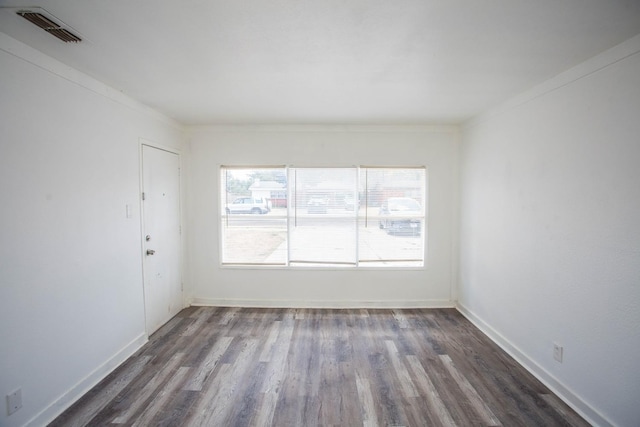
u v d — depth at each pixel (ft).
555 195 7.09
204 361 8.36
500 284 9.29
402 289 12.37
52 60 6.17
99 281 7.55
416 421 6.15
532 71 6.82
